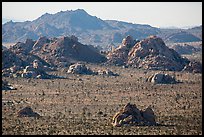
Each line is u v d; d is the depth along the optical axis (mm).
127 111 150250
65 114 174000
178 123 150875
